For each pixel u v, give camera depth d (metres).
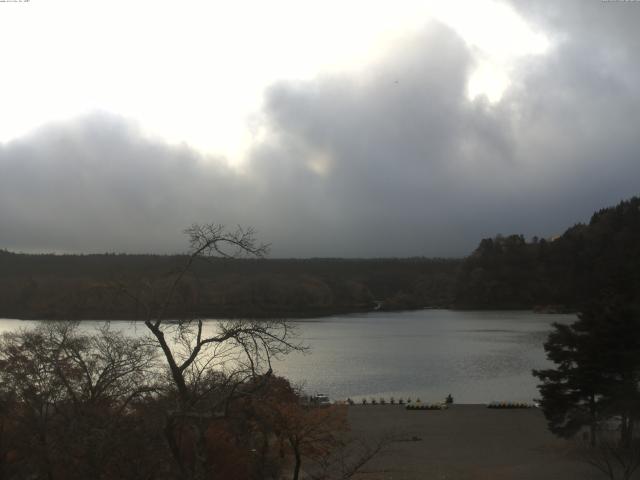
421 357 119.75
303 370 101.56
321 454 30.53
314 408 32.12
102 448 19.55
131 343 32.66
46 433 22.50
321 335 170.00
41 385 24.50
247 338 20.22
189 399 19.47
